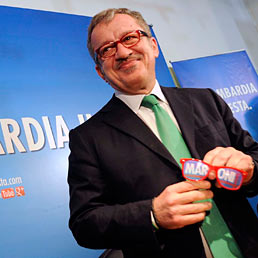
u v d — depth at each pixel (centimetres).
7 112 199
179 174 100
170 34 322
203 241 94
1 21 221
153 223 91
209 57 295
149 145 105
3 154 189
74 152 115
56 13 247
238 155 95
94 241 99
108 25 121
